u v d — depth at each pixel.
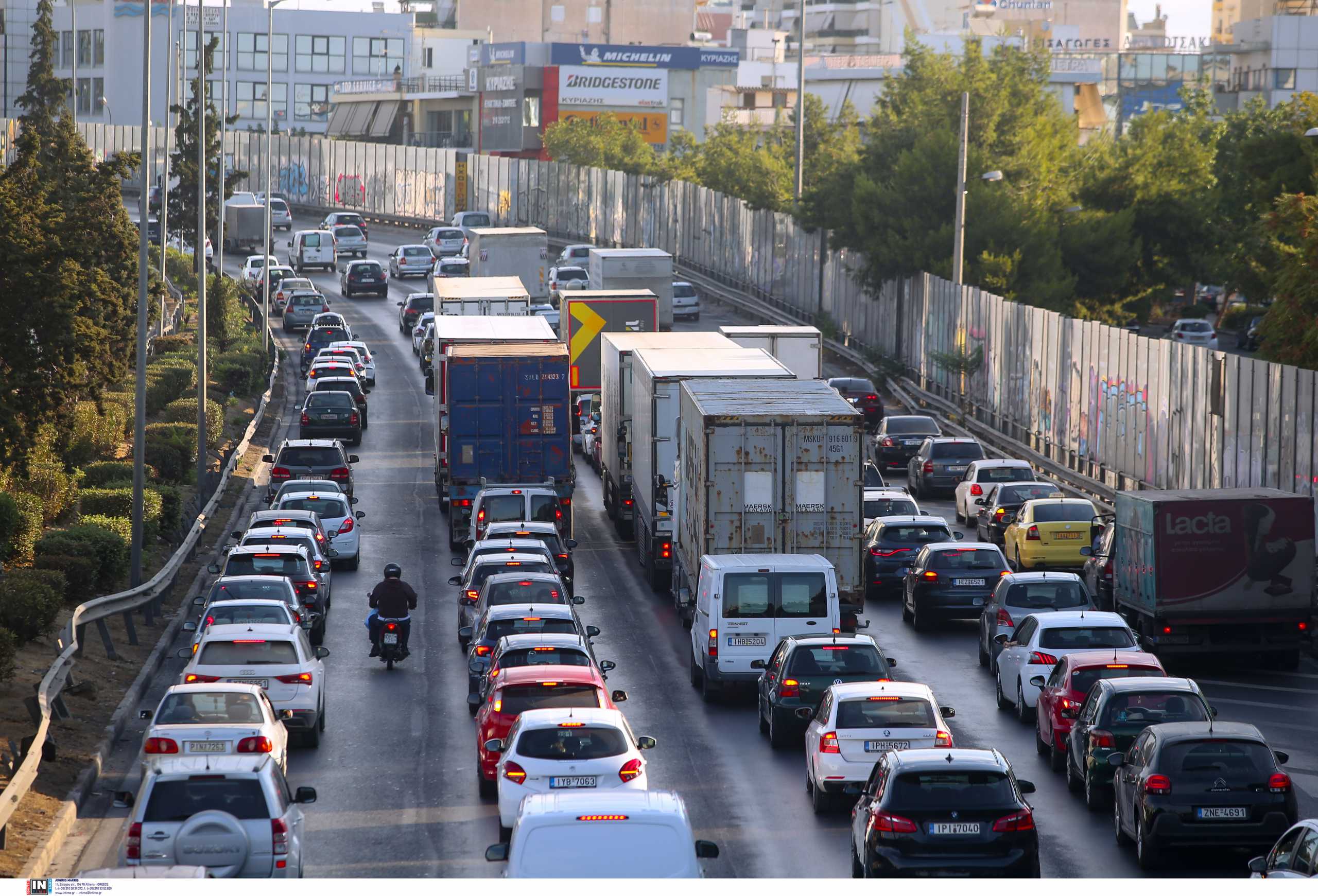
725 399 81.00
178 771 39.03
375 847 49.69
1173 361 119.12
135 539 87.00
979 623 88.12
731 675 69.25
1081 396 137.75
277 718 54.34
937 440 134.75
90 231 96.12
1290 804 44.97
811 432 76.81
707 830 51.28
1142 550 76.94
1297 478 100.12
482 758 55.19
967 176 194.62
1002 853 40.69
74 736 62.16
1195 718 52.94
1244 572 74.94
